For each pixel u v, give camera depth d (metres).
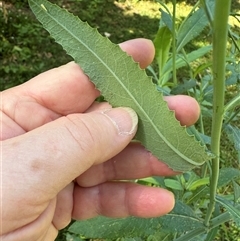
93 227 0.14
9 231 0.11
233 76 0.16
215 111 0.10
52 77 0.13
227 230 0.28
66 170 0.11
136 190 0.14
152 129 0.11
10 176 0.10
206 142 0.17
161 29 0.19
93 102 0.14
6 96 0.14
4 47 0.42
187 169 0.11
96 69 0.11
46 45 0.43
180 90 0.15
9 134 0.13
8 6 0.47
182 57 0.18
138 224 0.14
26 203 0.11
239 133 0.14
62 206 0.14
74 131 0.11
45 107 0.14
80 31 0.11
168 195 0.14
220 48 0.09
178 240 0.14
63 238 0.27
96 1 0.50
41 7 0.11
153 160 0.14
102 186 0.14
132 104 0.11
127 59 0.10
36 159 0.11
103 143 0.11
